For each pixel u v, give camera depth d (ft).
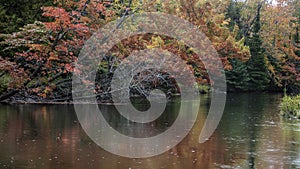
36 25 59.16
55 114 52.75
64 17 53.62
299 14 159.22
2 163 29.45
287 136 42.70
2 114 51.39
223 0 110.22
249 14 146.82
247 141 39.78
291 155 33.94
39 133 40.24
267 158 32.89
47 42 57.67
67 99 63.52
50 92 60.34
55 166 28.96
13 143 35.70
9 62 54.65
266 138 41.39
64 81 62.39
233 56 85.71
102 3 62.85
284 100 69.05
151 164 30.40
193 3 76.43
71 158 31.30
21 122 46.06
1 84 59.41
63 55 59.00
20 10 65.26
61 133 40.63
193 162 31.19
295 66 135.44
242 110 68.08
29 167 28.55
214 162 31.40
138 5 69.97
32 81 60.18
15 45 55.06
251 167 30.07
